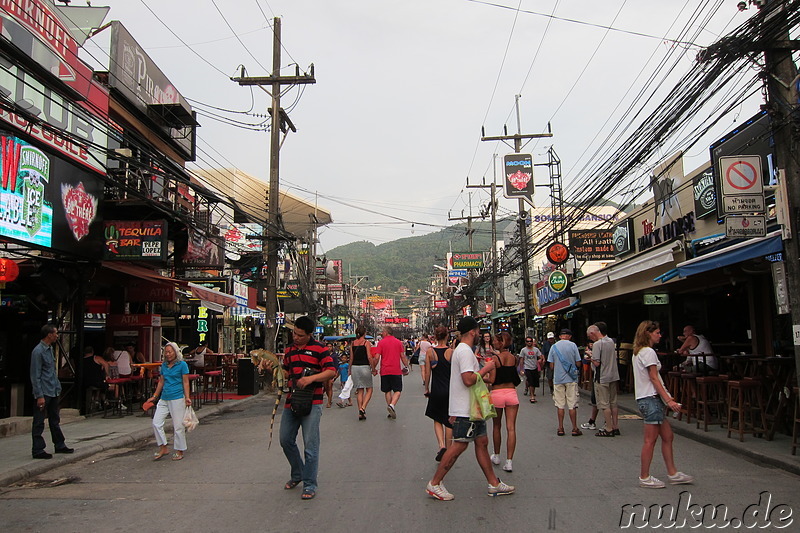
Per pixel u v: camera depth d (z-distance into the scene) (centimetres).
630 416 1288
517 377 784
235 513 585
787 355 1178
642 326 697
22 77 1084
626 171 1224
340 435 1073
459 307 5934
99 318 1798
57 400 888
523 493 645
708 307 1666
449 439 797
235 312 3094
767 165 1130
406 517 565
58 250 1190
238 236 2842
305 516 572
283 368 685
